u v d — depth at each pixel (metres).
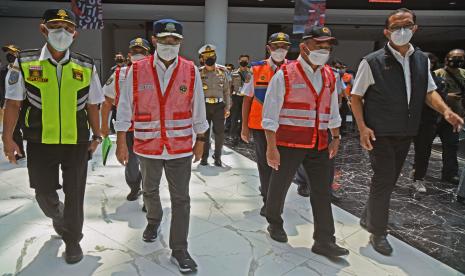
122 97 2.26
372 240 2.66
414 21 2.29
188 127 2.26
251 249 2.55
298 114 2.38
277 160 2.43
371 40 17.05
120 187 3.80
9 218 2.94
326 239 2.47
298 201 3.56
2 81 5.21
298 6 7.83
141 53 3.19
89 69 2.25
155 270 2.24
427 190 4.21
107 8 11.51
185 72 2.23
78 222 2.29
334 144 2.57
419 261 2.49
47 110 2.08
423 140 3.99
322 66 2.39
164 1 11.28
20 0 11.22
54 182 2.29
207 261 2.37
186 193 2.30
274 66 3.09
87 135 2.26
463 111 4.27
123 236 2.68
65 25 2.00
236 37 13.19
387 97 2.39
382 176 2.51
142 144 2.24
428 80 2.45
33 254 2.37
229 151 5.91
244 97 3.25
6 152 2.08
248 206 3.39
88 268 2.23
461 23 11.70
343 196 3.87
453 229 3.11
